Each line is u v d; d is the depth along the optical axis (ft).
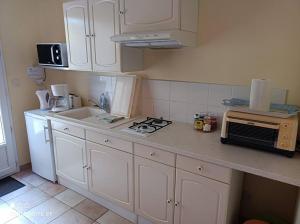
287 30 5.32
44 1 9.82
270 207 6.21
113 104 8.48
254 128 5.02
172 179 5.64
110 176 7.03
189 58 6.83
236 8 5.84
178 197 5.65
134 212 6.75
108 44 7.06
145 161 6.05
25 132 10.27
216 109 6.66
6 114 9.48
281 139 4.74
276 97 5.69
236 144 5.37
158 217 6.19
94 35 7.31
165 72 7.38
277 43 5.48
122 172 6.67
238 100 5.85
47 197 8.29
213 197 5.09
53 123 8.33
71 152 7.99
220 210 5.06
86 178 7.80
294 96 5.49
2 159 9.56
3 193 8.51
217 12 6.11
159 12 5.77
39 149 9.19
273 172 4.23
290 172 4.22
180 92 7.20
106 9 6.80
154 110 7.88
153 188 6.08
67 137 7.96
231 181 4.87
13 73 9.55
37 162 9.55
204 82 6.72
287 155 4.76
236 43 6.01
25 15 9.65
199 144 5.55
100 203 7.86
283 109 5.03
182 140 5.83
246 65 5.98
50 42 10.11
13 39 9.38
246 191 6.46
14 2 9.24
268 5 5.43
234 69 6.17
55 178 9.09
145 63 7.73
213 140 5.82
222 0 5.98
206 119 6.53
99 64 7.47
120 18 6.54
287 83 5.53
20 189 8.77
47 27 10.04
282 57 5.48
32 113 8.97
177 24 5.58
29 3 9.72
